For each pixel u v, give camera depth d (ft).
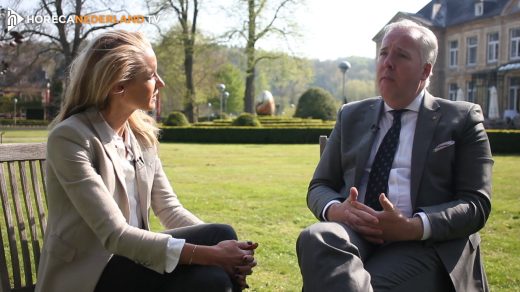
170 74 128.88
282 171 36.94
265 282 11.96
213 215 19.89
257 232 17.03
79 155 6.42
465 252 7.19
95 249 6.55
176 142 85.15
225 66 199.82
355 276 5.95
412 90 7.73
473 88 143.33
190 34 105.50
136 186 7.37
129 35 7.04
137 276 6.54
